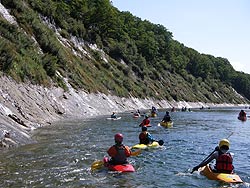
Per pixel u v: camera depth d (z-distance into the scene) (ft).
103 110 140.97
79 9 234.79
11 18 125.49
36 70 107.24
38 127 76.59
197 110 232.73
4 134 51.03
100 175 37.22
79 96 129.29
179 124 107.96
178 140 67.77
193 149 56.75
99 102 145.48
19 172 37.01
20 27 127.34
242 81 535.60
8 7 130.72
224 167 37.50
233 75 541.34
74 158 45.14
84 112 120.47
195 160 47.50
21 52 107.04
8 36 107.45
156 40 373.81
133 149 55.06
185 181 36.04
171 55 372.17
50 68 118.62
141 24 396.98
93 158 45.42
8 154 45.42
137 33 335.47
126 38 293.02
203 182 35.65
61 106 108.27
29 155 45.47
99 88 160.56
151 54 318.24
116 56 246.06
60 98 112.06
